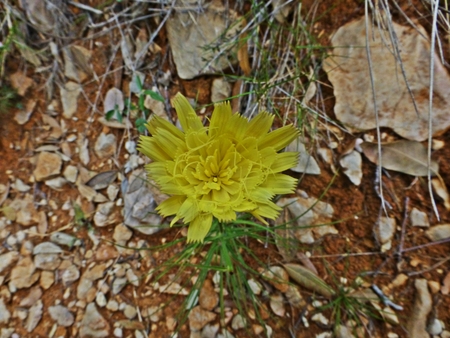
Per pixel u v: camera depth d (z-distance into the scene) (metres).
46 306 0.14
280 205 0.14
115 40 0.16
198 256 0.14
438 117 0.13
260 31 0.15
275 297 0.14
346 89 0.14
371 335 0.13
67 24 0.16
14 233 0.15
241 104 0.15
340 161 0.14
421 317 0.13
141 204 0.14
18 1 0.15
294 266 0.14
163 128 0.11
